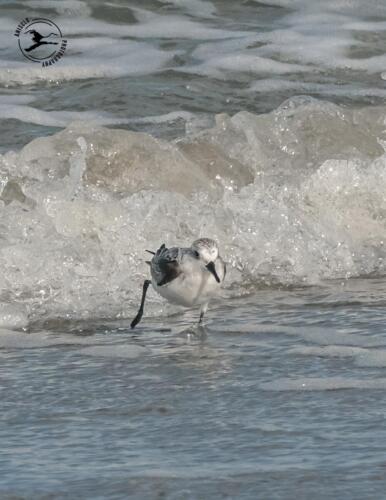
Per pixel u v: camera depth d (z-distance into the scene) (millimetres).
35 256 22516
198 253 19781
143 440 14594
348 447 14148
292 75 39438
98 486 12898
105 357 18875
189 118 34875
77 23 42656
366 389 16766
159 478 13125
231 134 29312
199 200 26516
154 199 24875
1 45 40281
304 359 18500
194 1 45594
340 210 27234
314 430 14883
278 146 29422
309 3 45938
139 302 22156
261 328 20578
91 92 36688
